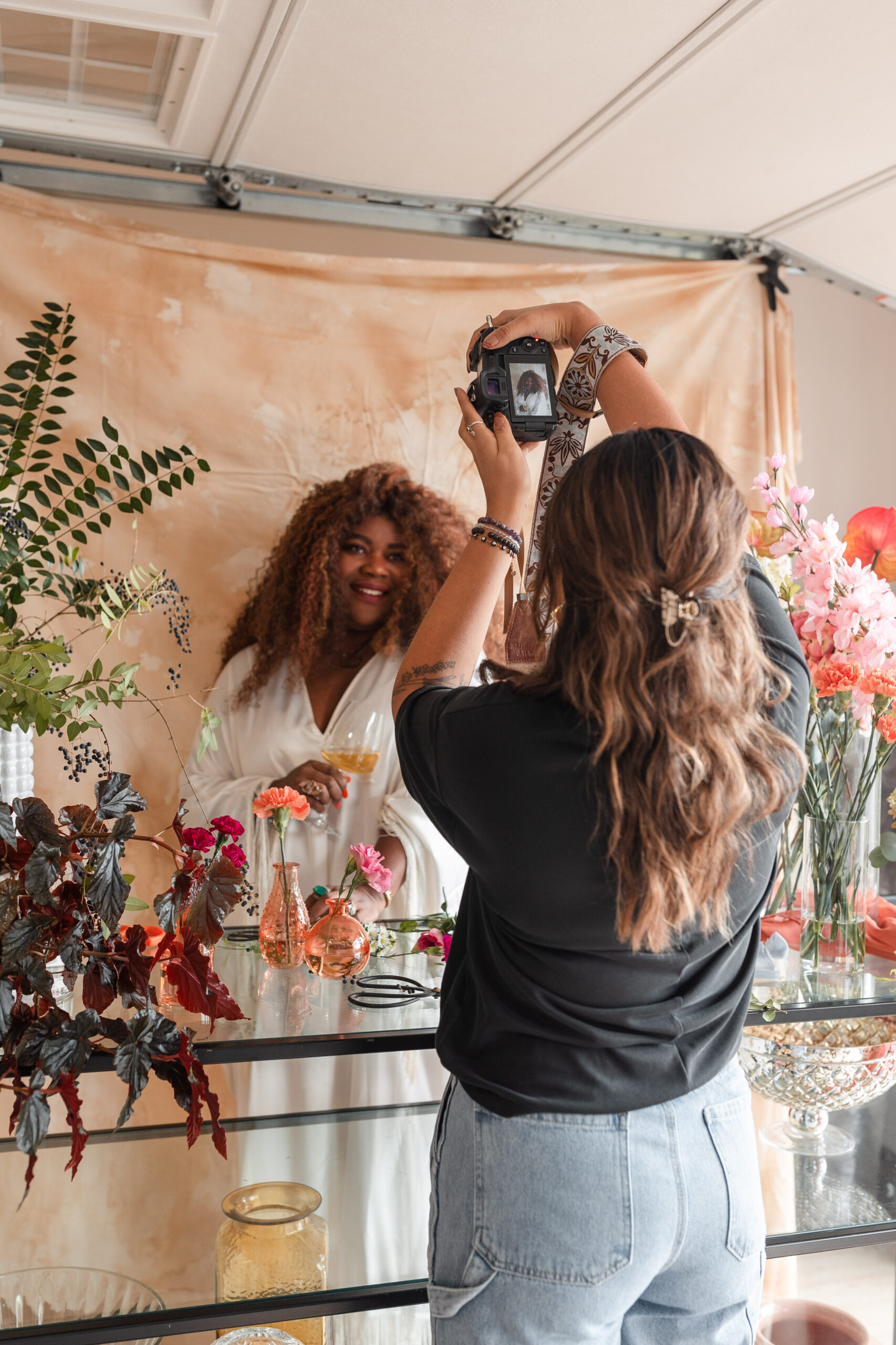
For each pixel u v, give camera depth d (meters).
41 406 1.68
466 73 1.46
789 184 1.80
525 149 1.69
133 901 1.18
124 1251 1.23
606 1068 0.78
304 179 1.79
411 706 0.80
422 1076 1.51
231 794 1.73
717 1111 0.83
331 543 1.82
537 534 1.03
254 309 1.79
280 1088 1.46
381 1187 1.30
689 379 2.00
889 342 2.25
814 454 2.21
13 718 1.10
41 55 1.46
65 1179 1.26
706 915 0.72
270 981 1.32
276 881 1.37
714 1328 0.84
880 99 1.53
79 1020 1.01
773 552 1.42
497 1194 0.79
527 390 0.94
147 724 1.75
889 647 1.34
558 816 0.71
